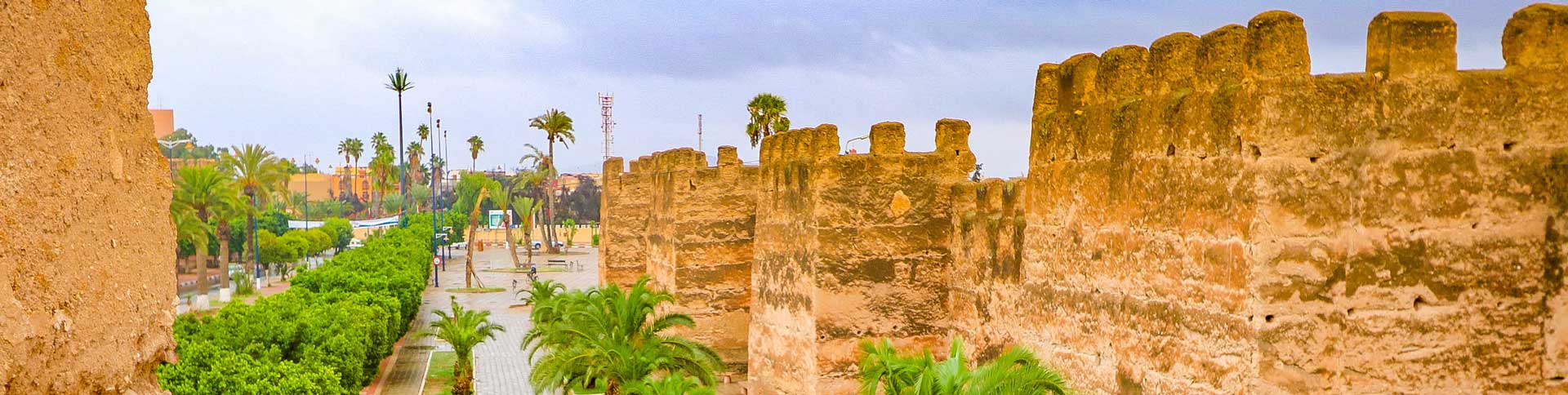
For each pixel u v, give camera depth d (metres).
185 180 69.62
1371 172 13.53
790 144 29.69
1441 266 13.64
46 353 5.31
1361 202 13.51
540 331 40.41
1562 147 13.81
